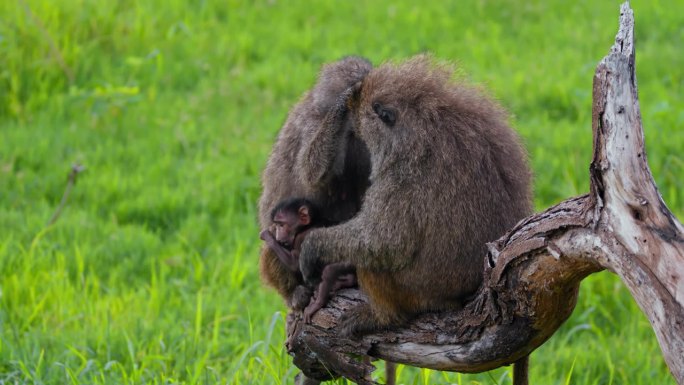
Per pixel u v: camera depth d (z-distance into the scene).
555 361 13.55
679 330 6.29
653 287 6.47
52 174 18.78
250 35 24.72
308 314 9.16
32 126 20.44
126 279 15.80
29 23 22.00
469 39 24.55
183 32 24.47
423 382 11.05
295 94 22.12
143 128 20.73
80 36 22.89
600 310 15.00
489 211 8.67
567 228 7.10
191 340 13.26
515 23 25.94
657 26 25.30
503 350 8.19
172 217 17.95
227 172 19.05
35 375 11.84
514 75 22.47
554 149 19.47
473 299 8.45
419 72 9.14
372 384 9.07
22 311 14.18
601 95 6.72
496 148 8.91
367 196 8.91
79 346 12.87
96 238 16.86
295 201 9.90
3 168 18.86
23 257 15.60
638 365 13.31
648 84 22.09
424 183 8.63
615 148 6.65
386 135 8.90
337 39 24.62
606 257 6.79
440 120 8.79
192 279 15.77
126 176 19.11
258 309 14.68
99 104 20.41
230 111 21.47
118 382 11.84
